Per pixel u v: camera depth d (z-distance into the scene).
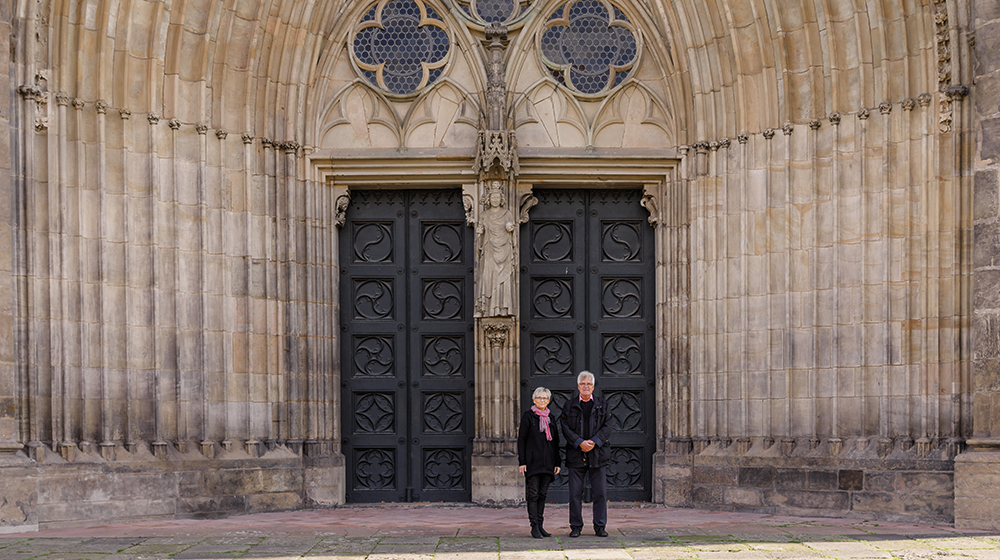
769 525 15.05
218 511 17.09
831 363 17.14
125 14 16.88
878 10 16.86
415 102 19.44
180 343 17.19
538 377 19.42
